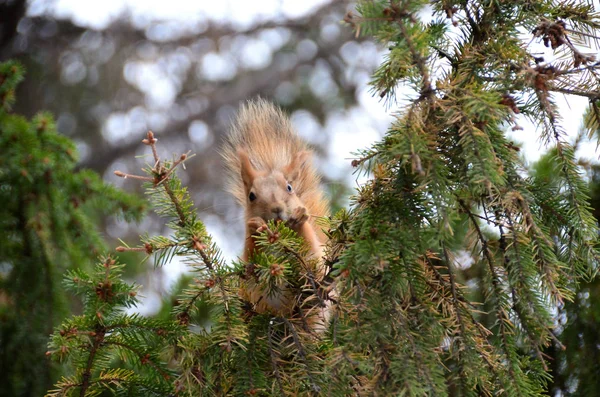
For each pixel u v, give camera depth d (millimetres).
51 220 13195
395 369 7383
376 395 7379
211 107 26719
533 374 8953
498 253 8570
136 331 8578
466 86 8102
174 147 26531
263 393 8422
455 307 8109
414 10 7754
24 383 12180
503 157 8117
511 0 9281
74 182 13266
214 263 8578
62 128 24734
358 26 7773
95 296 8453
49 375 12250
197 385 8414
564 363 11844
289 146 13531
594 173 13258
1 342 12352
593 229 8820
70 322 8391
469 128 7699
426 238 7770
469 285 12203
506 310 8359
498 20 9305
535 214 8859
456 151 8062
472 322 8281
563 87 8594
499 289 8367
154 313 14977
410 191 8055
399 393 7270
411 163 7594
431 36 8625
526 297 7895
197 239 8211
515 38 8922
